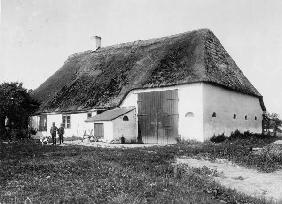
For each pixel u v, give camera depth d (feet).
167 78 94.43
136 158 52.21
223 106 97.04
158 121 94.84
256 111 119.75
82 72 124.98
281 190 34.53
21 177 36.14
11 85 115.44
